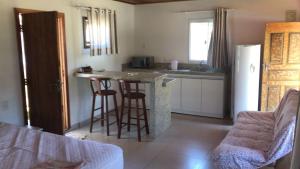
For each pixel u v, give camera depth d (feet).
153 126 14.30
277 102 16.03
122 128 16.07
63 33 14.92
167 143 13.74
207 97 18.08
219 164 8.84
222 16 17.88
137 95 14.24
